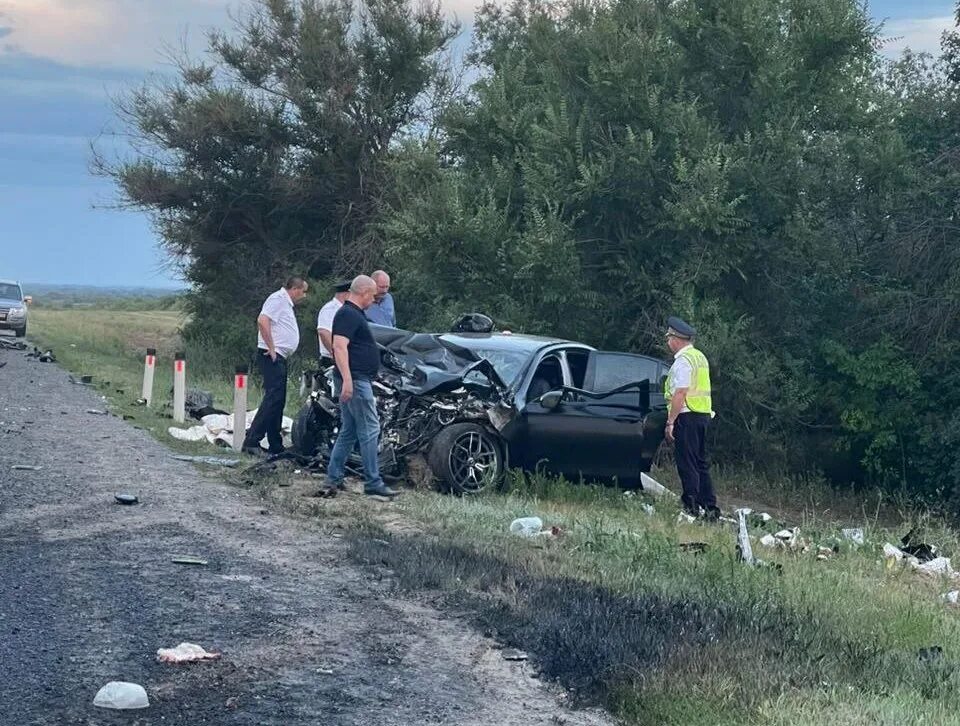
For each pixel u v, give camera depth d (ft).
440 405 38.60
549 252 69.10
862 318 74.33
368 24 105.50
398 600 22.99
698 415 39.22
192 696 17.16
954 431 66.90
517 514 34.09
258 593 22.91
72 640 19.31
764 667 19.35
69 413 51.75
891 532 48.65
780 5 75.46
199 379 85.15
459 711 17.33
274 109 106.63
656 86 73.00
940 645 23.89
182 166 108.27
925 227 72.18
